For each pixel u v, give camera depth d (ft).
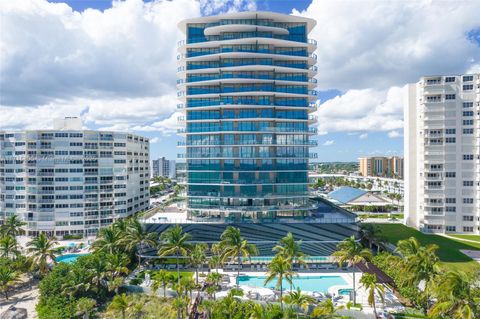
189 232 249.96
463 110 335.06
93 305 175.32
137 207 418.92
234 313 163.02
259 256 243.81
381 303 180.04
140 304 177.88
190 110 276.82
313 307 171.32
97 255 205.16
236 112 271.28
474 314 116.06
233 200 266.77
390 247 284.61
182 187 357.20
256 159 267.18
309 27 292.81
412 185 368.27
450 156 338.54
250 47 272.10
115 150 372.79
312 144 274.98
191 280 187.32
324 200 342.85
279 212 268.41
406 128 370.94
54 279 187.73
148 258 248.93
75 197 347.77
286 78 276.82
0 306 191.72
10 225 283.38
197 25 279.69
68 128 372.79
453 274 124.06
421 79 347.77
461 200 336.08
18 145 346.54
